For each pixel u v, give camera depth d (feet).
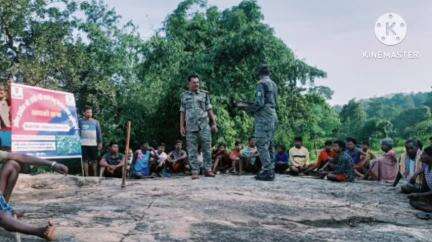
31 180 19.77
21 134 18.85
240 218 14.03
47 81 55.77
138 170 34.78
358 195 20.13
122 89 62.49
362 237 12.93
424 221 16.21
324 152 32.81
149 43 64.80
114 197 16.67
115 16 63.21
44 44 54.90
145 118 62.03
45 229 9.75
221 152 37.40
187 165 36.70
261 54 60.80
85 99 61.05
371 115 393.09
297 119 74.59
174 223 12.72
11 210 10.41
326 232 13.24
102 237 11.10
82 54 58.34
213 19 74.23
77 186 20.40
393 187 23.21
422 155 19.40
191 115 23.00
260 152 22.89
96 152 28.78
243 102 23.00
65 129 20.79
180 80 60.59
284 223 14.02
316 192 20.06
